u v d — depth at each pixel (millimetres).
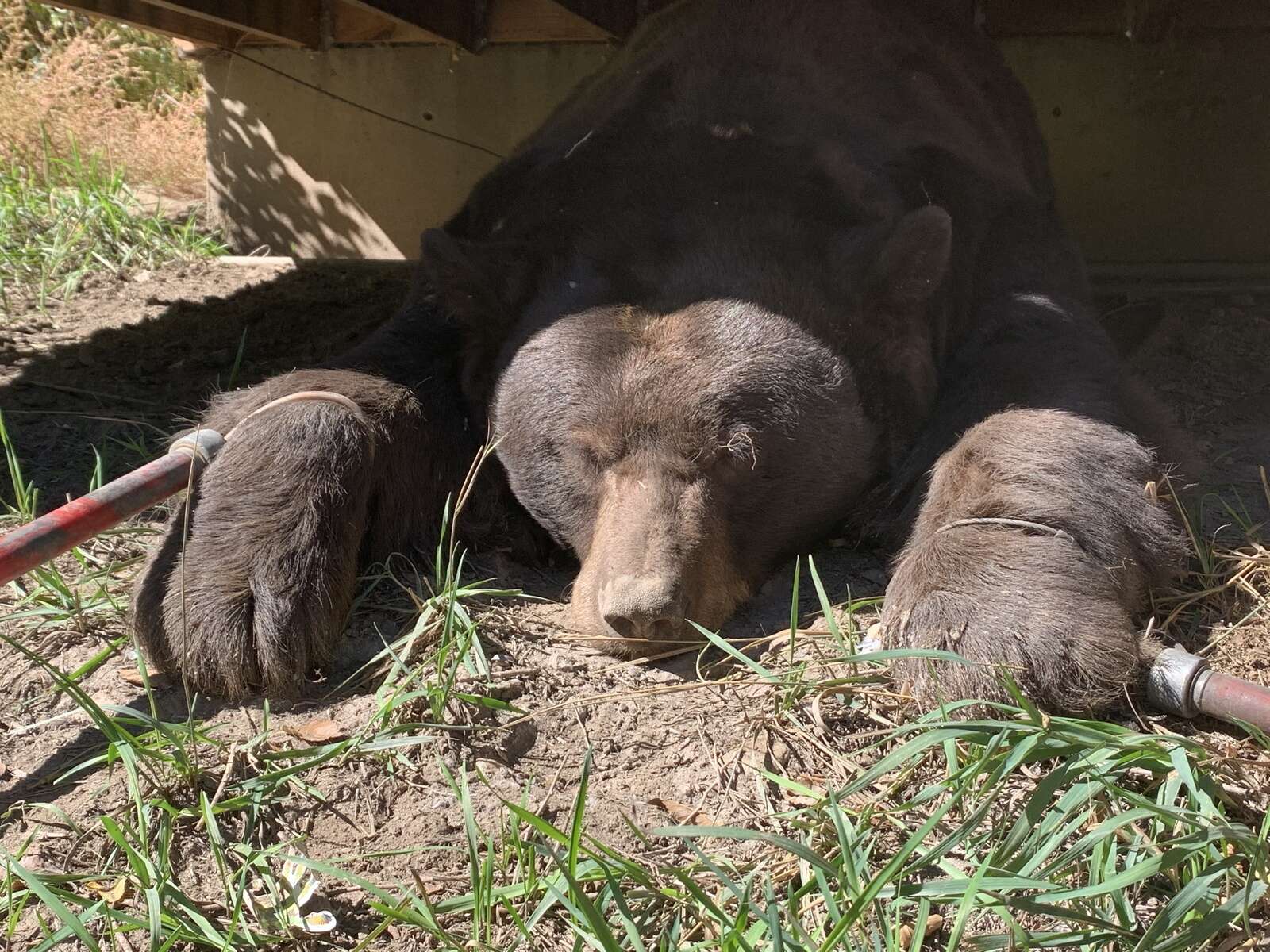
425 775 934
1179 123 2160
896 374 1224
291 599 1016
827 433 1150
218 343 1907
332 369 1204
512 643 1081
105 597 1109
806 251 1195
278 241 2578
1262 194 2162
